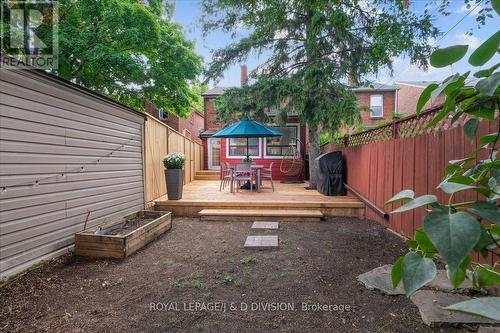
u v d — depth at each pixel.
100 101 3.75
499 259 2.08
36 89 2.74
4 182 2.43
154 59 9.91
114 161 4.10
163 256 3.16
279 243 3.59
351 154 5.88
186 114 12.16
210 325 1.89
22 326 1.88
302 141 10.42
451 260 0.61
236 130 6.63
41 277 2.57
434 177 3.06
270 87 6.41
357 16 5.65
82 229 3.39
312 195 6.20
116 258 3.07
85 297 2.25
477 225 0.65
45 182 2.86
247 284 2.47
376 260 2.99
